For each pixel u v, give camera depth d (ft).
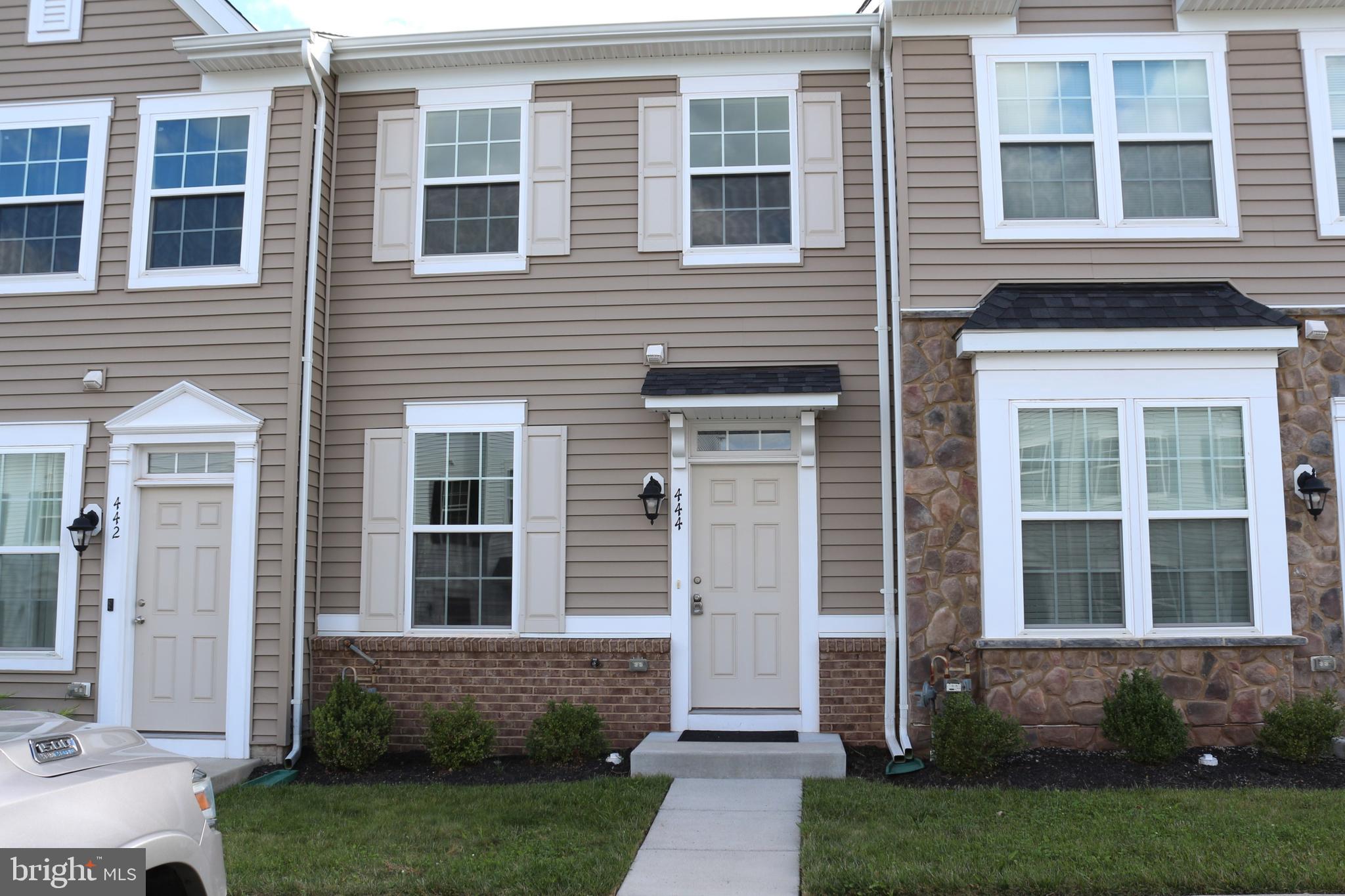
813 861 16.89
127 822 10.29
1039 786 21.80
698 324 27.63
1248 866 15.96
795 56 28.25
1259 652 24.11
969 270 26.16
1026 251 26.21
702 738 25.35
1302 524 24.97
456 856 17.87
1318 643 24.56
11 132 28.84
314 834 19.34
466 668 26.91
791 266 27.61
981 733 22.25
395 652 27.04
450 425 27.91
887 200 27.63
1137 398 24.80
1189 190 26.55
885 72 27.37
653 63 28.55
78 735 11.01
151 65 28.60
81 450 27.53
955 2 26.27
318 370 28.04
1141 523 24.50
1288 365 25.43
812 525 26.68
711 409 26.25
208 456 27.58
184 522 27.32
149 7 28.81
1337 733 23.39
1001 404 24.90
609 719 26.45
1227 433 24.79
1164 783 21.75
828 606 26.48
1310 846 16.90
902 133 26.61
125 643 26.71
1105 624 24.47
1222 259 26.12
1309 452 25.14
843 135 27.96
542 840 18.69
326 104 28.50
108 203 28.30
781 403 25.63
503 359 27.99
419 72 29.12
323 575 27.73
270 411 26.99
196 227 28.07
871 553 26.53
